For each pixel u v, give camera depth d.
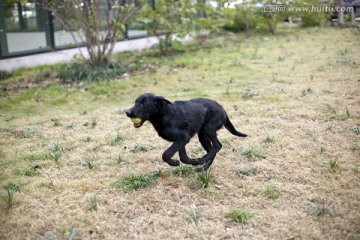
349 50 12.18
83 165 5.28
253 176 4.71
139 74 10.33
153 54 13.05
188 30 12.94
